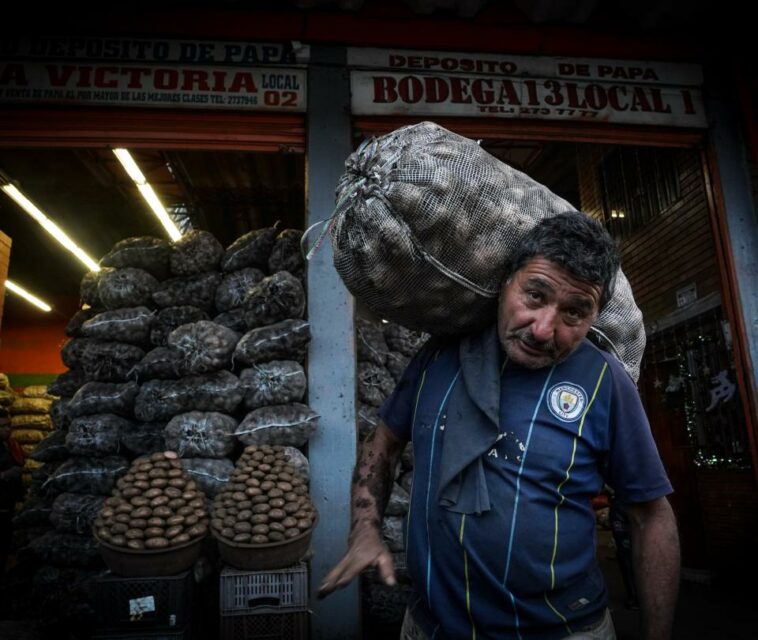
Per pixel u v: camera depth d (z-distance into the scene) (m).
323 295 4.14
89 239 9.26
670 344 6.61
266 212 8.20
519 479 1.12
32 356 12.40
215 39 4.38
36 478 4.32
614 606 5.17
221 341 3.97
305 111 4.36
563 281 1.08
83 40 4.27
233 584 3.08
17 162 6.90
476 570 1.11
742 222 4.69
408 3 4.57
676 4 4.59
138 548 2.95
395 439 1.49
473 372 1.21
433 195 1.28
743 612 4.79
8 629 3.62
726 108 4.86
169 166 6.68
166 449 3.81
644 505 1.23
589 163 8.06
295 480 3.38
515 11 4.68
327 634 3.67
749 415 4.50
